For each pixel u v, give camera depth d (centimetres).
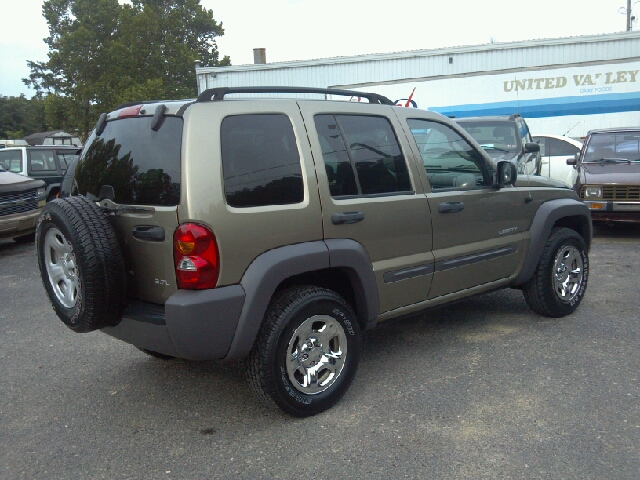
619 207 890
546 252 521
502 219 489
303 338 359
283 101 370
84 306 335
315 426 355
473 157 477
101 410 389
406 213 414
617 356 448
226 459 322
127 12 4119
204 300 319
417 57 1912
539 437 332
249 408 384
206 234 319
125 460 325
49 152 1422
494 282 492
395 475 300
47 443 346
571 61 1802
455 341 493
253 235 336
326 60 1970
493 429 343
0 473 315
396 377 423
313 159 368
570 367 430
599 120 1612
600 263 777
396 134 425
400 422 356
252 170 342
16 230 1049
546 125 1638
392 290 411
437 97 1666
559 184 565
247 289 332
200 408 388
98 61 4150
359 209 385
